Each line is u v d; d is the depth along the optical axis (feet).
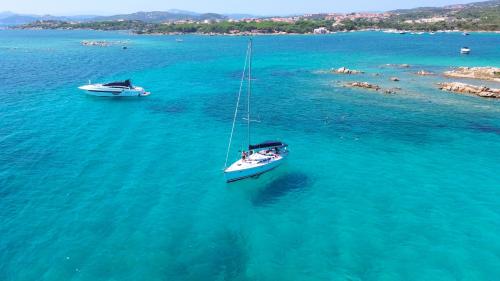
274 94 262.47
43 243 94.02
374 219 106.83
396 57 460.14
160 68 380.78
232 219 107.14
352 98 247.91
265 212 111.14
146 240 96.37
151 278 83.20
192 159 147.43
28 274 83.82
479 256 91.09
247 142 167.02
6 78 302.25
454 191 122.31
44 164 138.72
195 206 113.70
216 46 628.69
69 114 205.46
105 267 86.33
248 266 87.51
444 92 262.47
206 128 186.29
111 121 195.00
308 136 175.22
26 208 109.19
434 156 151.23
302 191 123.65
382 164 143.74
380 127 187.62
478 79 307.17
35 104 223.51
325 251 93.04
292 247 94.73
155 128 184.96
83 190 120.57
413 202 115.75
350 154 153.69
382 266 87.71
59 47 591.78
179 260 89.25
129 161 143.74
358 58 454.40
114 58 453.17
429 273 85.51
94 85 252.42
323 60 439.63
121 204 112.98
